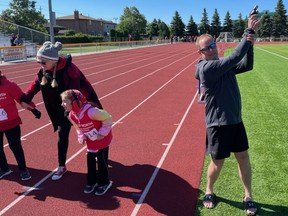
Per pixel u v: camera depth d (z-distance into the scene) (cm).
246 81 1481
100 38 6881
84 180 536
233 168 555
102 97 1183
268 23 9188
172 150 654
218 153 417
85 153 642
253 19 379
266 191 479
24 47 2903
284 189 484
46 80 505
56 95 512
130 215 437
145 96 1195
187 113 938
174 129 788
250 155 611
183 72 1933
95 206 461
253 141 686
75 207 459
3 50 2675
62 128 532
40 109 1009
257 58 2723
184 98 1152
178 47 5762
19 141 537
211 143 421
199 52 412
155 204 461
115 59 2948
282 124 807
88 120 463
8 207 462
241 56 378
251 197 436
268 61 2445
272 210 431
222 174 534
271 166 562
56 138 732
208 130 421
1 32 3956
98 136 470
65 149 543
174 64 2462
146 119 877
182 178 534
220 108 406
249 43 379
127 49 4978
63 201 476
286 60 2538
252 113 916
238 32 10988
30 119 891
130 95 1217
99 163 488
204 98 416
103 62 2623
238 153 426
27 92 538
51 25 3058
